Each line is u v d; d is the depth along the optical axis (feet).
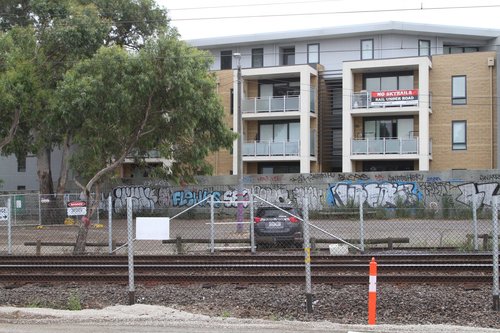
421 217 91.81
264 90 131.75
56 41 80.59
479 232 70.90
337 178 106.93
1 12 98.68
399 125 124.36
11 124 64.59
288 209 61.00
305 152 124.26
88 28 83.20
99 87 53.31
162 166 78.43
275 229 59.57
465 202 98.53
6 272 46.19
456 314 30.99
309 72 125.90
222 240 60.08
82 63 56.70
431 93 121.19
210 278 40.83
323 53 136.26
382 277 39.42
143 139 60.75
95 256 53.26
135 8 110.32
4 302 35.50
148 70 53.93
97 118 55.52
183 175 76.89
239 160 83.30
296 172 129.90
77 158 89.04
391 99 120.06
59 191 112.16
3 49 61.62
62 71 78.64
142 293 37.27
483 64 118.73
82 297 36.42
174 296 36.29
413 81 122.93
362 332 26.32
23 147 97.09
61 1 91.15
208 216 105.09
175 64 54.19
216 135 64.69
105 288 39.19
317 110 129.18
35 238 76.13
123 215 108.78
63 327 27.76
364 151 120.98
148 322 28.50
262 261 49.32
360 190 102.68
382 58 124.88
